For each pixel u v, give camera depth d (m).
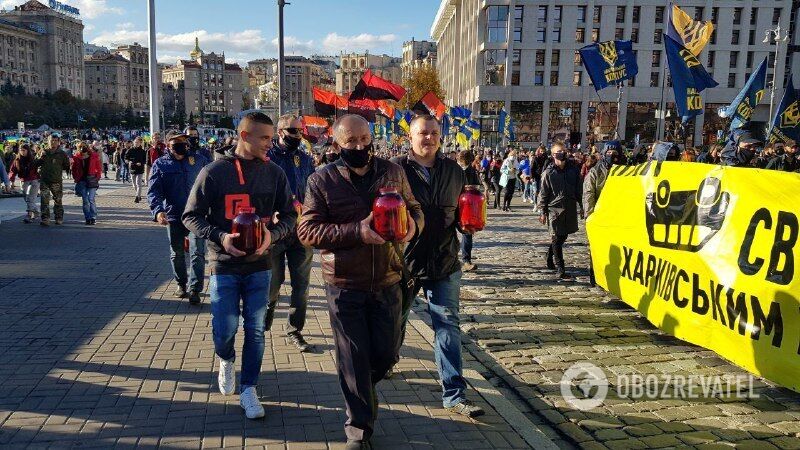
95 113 128.75
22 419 3.83
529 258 10.48
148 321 6.03
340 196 3.47
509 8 63.00
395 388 4.53
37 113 112.12
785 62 65.19
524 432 3.84
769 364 4.63
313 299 7.18
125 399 4.18
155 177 6.77
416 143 4.20
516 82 64.19
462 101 81.75
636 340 5.97
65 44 171.00
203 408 4.07
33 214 13.61
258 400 4.01
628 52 13.28
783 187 4.88
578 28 63.22
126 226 13.05
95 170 13.16
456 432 3.83
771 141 10.63
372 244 3.44
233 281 4.04
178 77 183.75
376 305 3.54
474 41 71.12
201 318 6.17
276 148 5.71
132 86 199.12
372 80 13.68
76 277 8.01
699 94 11.12
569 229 8.65
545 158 19.06
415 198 4.09
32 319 6.03
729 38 63.75
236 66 197.50
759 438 3.95
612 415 4.28
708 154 14.16
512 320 6.64
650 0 62.09
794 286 4.52
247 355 4.02
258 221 3.81
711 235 5.47
